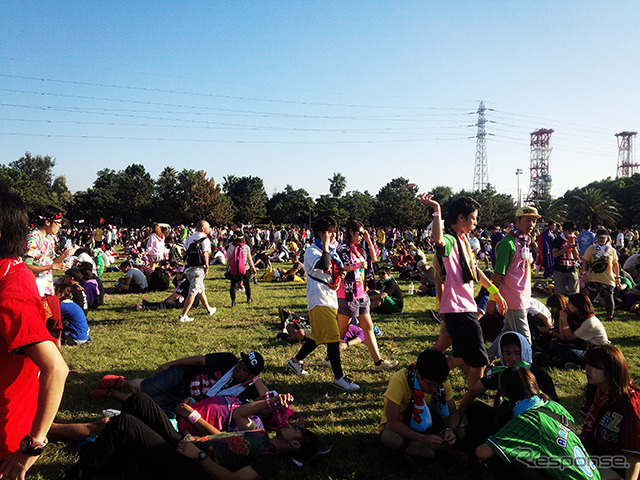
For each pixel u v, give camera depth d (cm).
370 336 570
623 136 11719
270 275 1548
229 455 321
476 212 420
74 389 491
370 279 933
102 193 7544
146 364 581
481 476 341
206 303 919
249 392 417
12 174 7400
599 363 317
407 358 629
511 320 515
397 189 9038
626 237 2397
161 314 917
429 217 7062
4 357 214
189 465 314
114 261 2103
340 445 385
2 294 206
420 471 347
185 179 8169
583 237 1298
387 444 355
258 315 909
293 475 338
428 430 369
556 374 570
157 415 319
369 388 519
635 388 315
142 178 8256
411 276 1554
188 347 666
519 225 509
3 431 215
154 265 1324
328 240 521
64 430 362
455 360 429
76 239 3189
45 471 332
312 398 488
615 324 856
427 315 938
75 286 740
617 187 6650
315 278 514
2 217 208
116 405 452
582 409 359
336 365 514
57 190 11144
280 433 354
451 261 409
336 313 518
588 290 930
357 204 8119
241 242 1023
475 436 378
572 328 596
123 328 786
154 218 7412
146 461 307
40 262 549
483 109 8575
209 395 411
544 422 285
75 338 670
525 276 510
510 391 311
